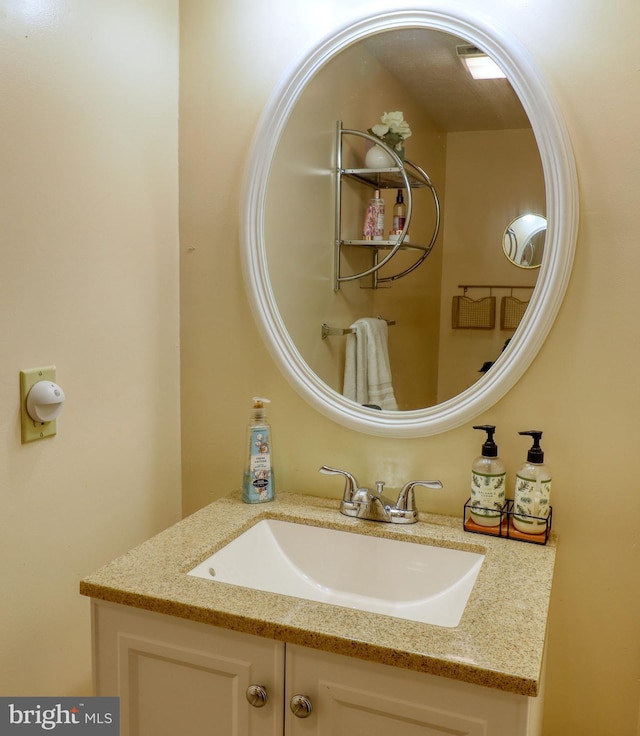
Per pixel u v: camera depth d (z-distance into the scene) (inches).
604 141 47.2
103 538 54.2
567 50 47.5
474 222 50.6
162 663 42.3
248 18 56.7
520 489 50.1
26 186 44.7
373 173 53.4
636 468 48.9
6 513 45.1
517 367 50.3
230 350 60.6
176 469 63.3
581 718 52.3
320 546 53.7
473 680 33.9
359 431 56.2
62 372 48.9
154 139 57.1
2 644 45.4
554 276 48.3
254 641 39.4
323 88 54.4
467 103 50.0
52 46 46.0
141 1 54.2
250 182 57.0
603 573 50.6
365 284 54.5
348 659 37.4
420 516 54.4
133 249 55.4
